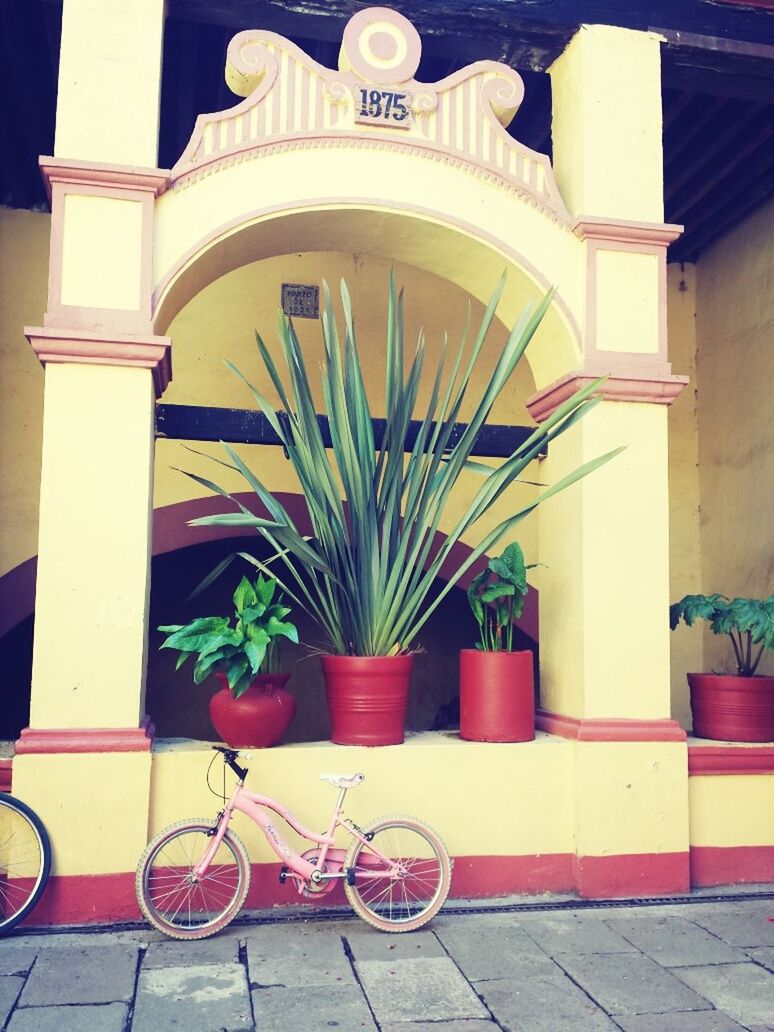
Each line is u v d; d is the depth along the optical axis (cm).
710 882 395
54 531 352
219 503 561
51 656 347
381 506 386
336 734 379
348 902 363
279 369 581
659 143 421
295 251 423
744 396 584
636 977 297
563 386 407
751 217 584
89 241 364
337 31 422
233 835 335
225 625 358
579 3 417
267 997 279
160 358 362
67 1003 273
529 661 395
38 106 498
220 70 497
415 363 376
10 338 552
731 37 429
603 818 380
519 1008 274
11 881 338
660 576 398
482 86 411
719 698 417
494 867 375
